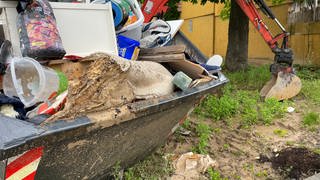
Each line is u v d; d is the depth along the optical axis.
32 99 1.86
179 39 4.16
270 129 4.39
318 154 3.50
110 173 2.53
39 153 1.65
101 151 2.13
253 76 7.54
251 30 12.40
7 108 1.81
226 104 4.95
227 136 4.17
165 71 2.70
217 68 3.59
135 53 3.12
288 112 5.08
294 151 3.58
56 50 2.16
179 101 2.46
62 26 2.58
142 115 2.16
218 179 3.00
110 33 2.86
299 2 8.11
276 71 5.73
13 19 2.33
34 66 1.91
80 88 1.88
